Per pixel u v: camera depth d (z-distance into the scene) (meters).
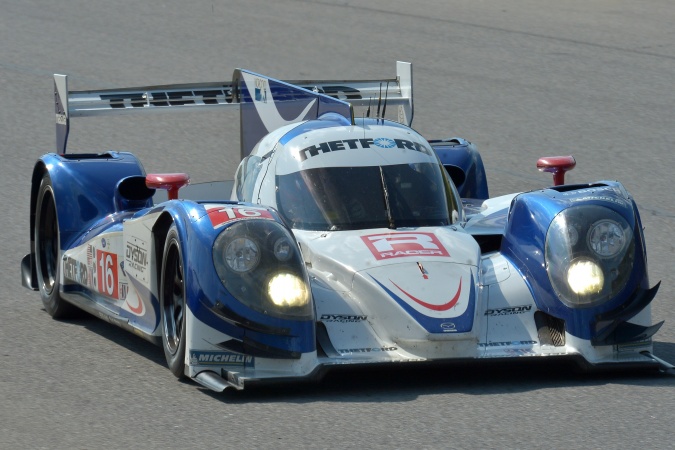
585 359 19.77
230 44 61.53
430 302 19.55
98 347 22.77
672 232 33.97
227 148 44.66
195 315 19.19
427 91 52.41
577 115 48.59
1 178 39.62
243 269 19.02
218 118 49.34
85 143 45.12
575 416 17.89
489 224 22.94
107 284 23.44
